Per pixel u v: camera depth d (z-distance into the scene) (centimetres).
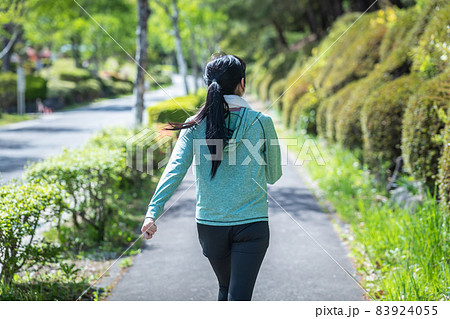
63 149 503
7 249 339
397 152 616
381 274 375
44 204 354
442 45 555
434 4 655
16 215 325
